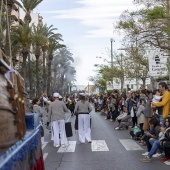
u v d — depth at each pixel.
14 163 4.48
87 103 16.55
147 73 41.31
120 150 14.23
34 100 16.50
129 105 22.05
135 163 11.55
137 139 17.02
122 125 22.33
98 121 30.81
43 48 58.84
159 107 14.04
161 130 11.89
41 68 73.75
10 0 21.67
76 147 15.22
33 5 43.09
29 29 41.28
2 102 4.96
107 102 34.16
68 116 40.44
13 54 41.31
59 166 11.29
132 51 32.16
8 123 5.12
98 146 15.38
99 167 11.03
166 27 23.02
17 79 7.31
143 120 16.75
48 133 20.92
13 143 5.15
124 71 43.28
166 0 22.80
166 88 13.16
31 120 7.62
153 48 25.20
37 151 7.35
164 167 10.87
